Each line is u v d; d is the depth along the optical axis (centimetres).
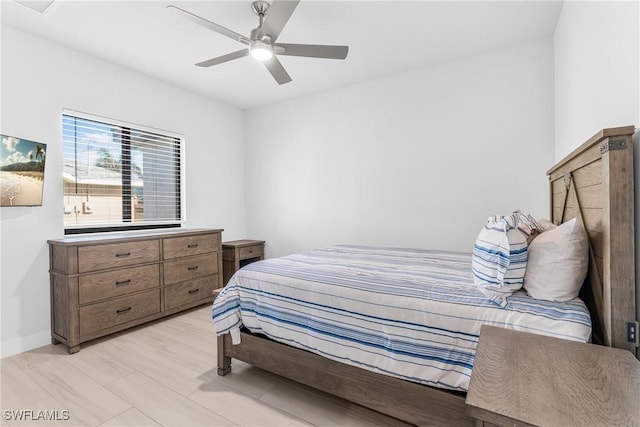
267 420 161
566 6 213
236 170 442
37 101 252
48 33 249
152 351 238
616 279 108
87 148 293
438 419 136
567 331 114
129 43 266
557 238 132
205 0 209
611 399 70
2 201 231
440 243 316
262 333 194
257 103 424
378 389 151
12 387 191
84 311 244
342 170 372
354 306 160
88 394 184
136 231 329
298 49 212
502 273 134
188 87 367
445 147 311
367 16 230
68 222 281
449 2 216
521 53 274
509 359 89
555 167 200
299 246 409
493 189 291
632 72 116
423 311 143
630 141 107
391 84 337
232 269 395
